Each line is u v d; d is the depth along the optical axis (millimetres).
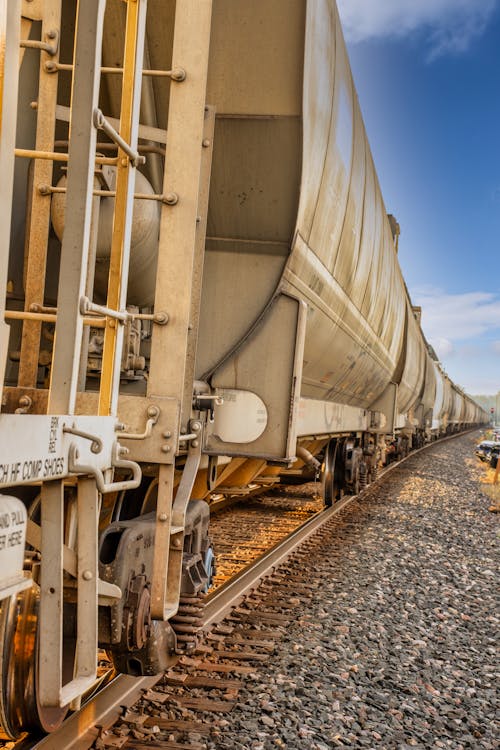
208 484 5055
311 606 6270
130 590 3477
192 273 3809
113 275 2877
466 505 14984
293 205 5215
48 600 2439
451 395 52125
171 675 4277
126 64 2941
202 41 3633
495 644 5773
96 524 2650
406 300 17875
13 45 1797
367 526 11008
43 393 3006
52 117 3398
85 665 2672
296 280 5836
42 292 3365
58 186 3479
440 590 7398
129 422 3613
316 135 5551
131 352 4012
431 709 4348
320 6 5562
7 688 2758
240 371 5262
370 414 15555
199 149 3629
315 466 8477
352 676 4742
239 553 8664
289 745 3648
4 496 2000
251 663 4719
